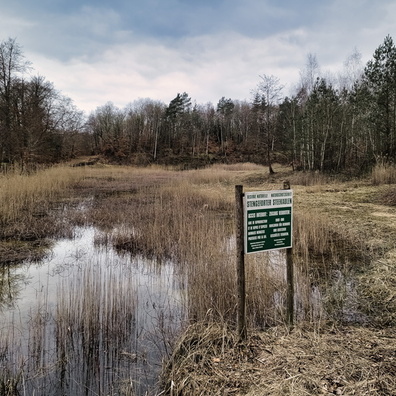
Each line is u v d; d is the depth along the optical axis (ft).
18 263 22.74
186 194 47.57
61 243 28.04
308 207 37.14
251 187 64.28
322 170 70.18
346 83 94.84
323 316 13.73
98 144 190.70
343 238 25.98
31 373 11.09
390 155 60.34
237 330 11.37
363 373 9.08
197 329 12.52
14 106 91.66
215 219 34.50
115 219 35.88
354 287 17.01
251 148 164.55
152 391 10.08
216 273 16.46
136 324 14.29
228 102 216.95
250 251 10.87
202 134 193.47
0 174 50.85
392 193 40.70
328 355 10.11
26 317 14.79
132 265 22.66
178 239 26.63
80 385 10.59
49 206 42.78
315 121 75.15
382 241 23.75
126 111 226.79
